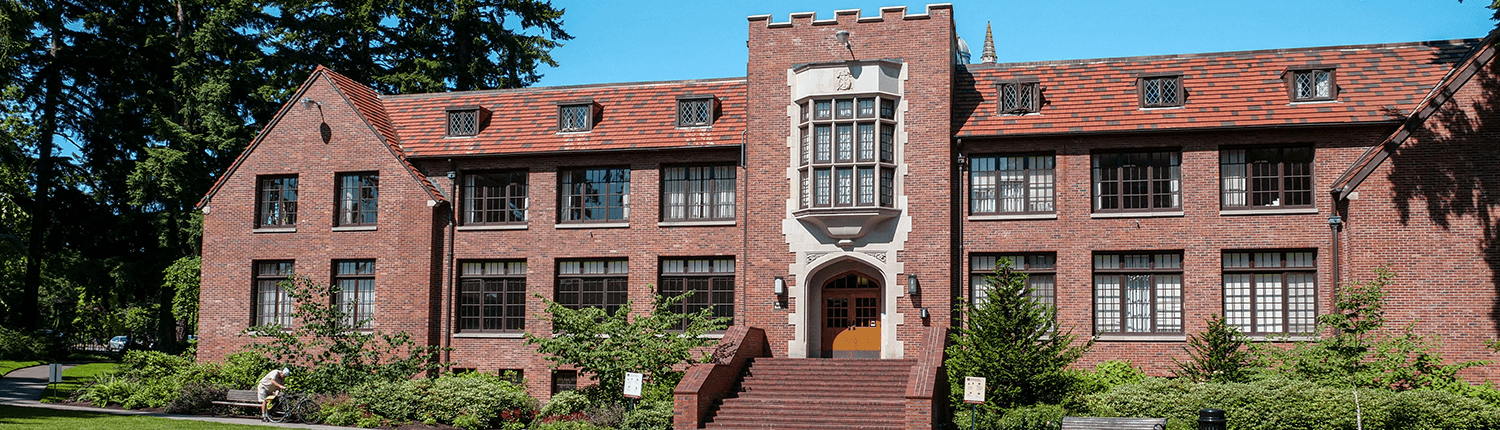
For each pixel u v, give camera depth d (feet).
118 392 96.58
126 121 157.17
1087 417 70.54
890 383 86.99
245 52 155.02
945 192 93.71
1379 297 78.89
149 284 158.81
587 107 105.50
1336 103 91.25
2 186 147.64
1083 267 92.58
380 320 104.88
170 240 152.87
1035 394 80.64
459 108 108.37
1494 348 80.48
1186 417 75.66
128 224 160.97
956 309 92.63
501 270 105.40
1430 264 84.33
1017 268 94.58
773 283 96.48
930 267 93.30
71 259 157.28
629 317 100.78
